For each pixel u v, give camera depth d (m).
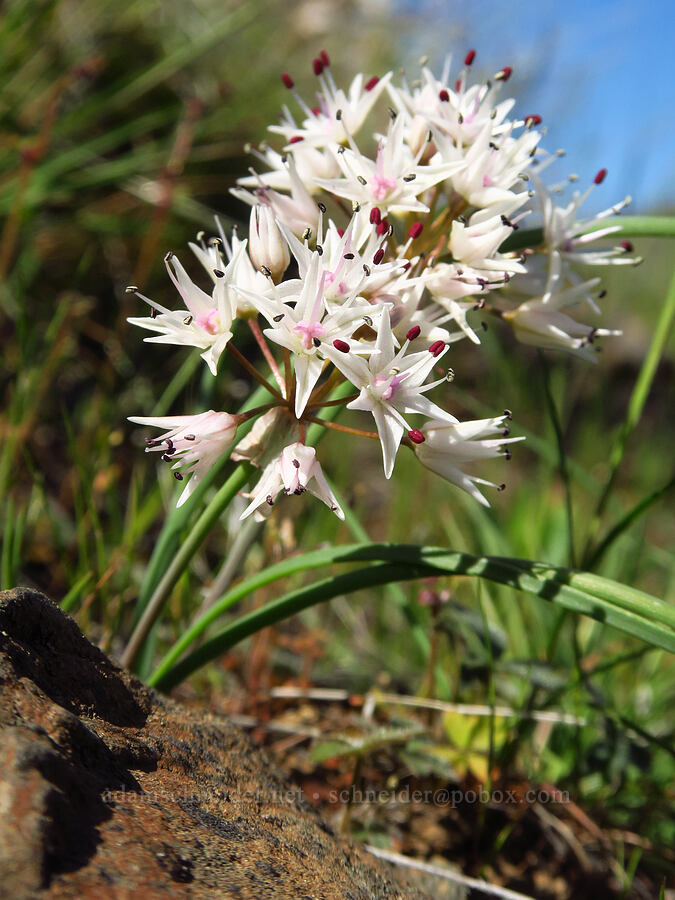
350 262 0.10
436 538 0.23
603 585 0.10
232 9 0.31
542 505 0.21
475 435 0.10
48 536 0.18
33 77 0.25
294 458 0.10
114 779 0.08
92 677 0.09
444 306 0.10
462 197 0.11
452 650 0.15
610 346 0.38
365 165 0.11
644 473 0.32
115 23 0.28
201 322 0.10
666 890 0.13
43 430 0.21
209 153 0.27
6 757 0.07
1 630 0.08
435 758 0.12
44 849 0.07
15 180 0.22
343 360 0.09
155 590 0.12
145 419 0.10
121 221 0.26
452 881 0.12
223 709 0.15
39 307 0.23
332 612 0.21
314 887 0.08
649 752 0.14
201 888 0.07
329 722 0.15
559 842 0.13
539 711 0.14
